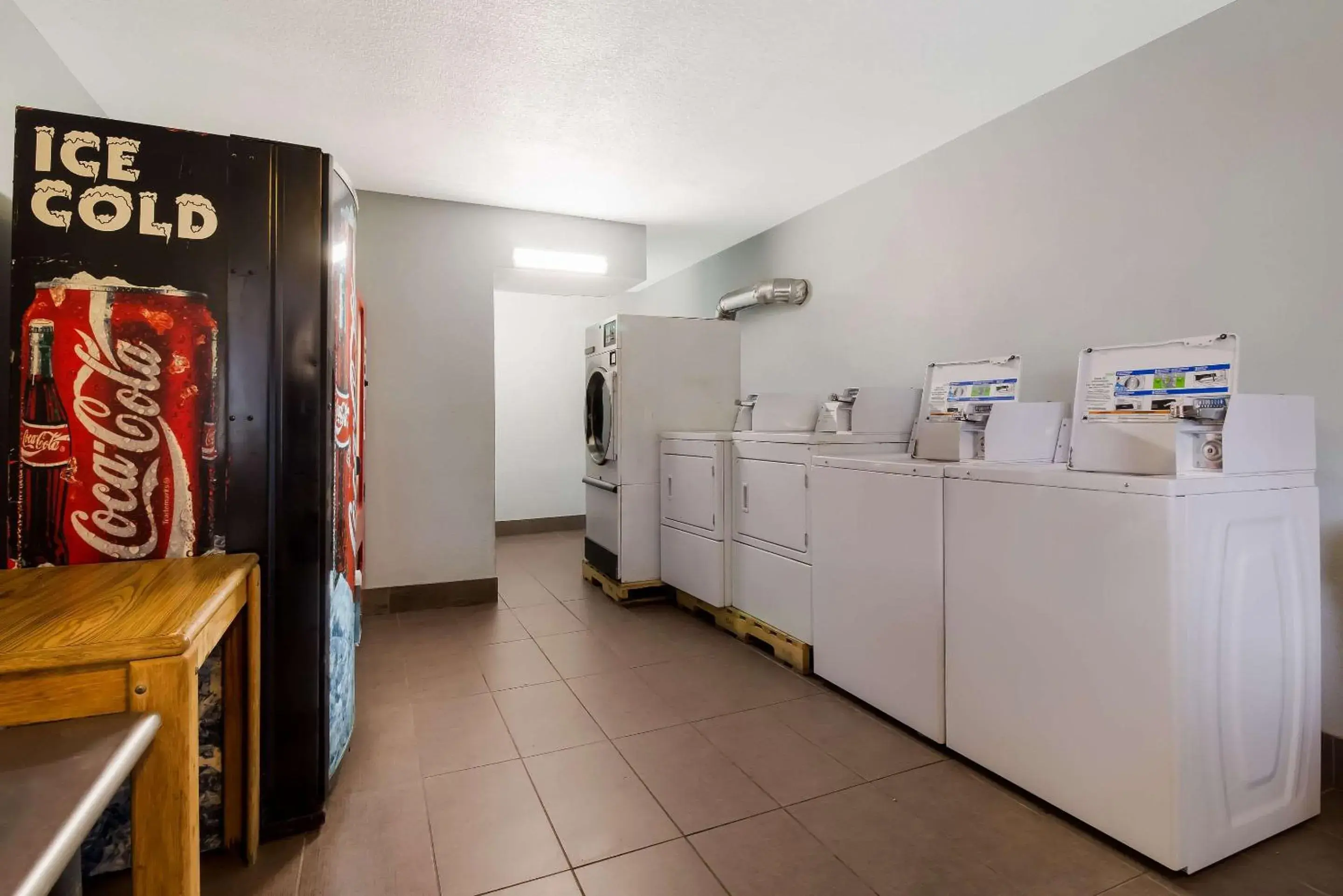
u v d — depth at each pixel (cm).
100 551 155
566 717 237
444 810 179
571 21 213
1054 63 246
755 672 280
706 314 551
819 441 277
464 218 392
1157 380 183
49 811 67
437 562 385
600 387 425
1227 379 169
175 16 208
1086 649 166
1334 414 191
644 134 300
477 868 156
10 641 102
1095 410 195
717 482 331
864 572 239
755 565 314
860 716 238
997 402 234
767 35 223
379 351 373
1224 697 156
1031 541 179
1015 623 184
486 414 396
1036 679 178
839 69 246
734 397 419
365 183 358
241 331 165
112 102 264
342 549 193
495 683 268
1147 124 235
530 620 359
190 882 106
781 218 434
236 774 162
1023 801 183
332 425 178
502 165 334
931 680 211
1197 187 222
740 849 162
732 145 314
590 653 305
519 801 183
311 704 170
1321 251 193
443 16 210
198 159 162
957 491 202
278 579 167
